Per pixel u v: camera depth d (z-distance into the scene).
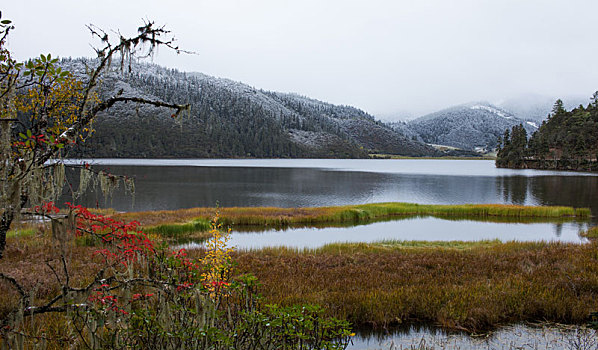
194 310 4.49
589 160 126.81
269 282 11.03
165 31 4.48
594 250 16.06
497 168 147.50
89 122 4.36
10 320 3.43
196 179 78.12
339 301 9.59
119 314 4.16
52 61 3.72
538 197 54.72
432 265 14.04
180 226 24.70
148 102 4.41
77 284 8.88
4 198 3.47
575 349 7.66
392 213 37.62
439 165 175.00
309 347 6.04
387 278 12.03
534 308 9.61
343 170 121.75
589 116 149.12
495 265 13.89
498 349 7.75
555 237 26.50
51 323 6.40
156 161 151.75
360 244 18.83
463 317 9.05
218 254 5.27
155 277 4.67
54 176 4.18
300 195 54.94
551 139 147.38
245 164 150.12
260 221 30.67
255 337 4.97
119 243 4.55
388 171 119.06
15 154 3.76
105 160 148.75
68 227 4.07
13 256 11.73
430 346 7.82
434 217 35.72
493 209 37.59
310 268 13.23
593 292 10.66
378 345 7.88
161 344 4.54
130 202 43.75
